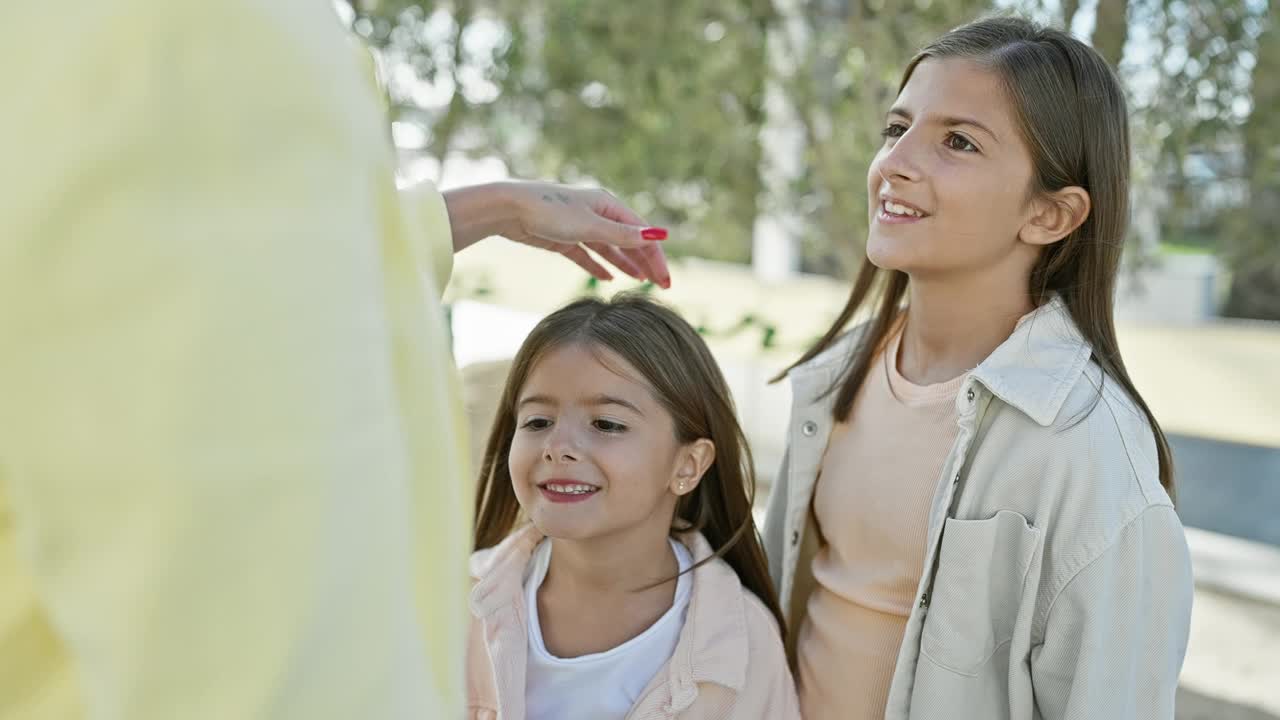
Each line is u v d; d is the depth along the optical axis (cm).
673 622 124
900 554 128
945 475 120
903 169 117
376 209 45
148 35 38
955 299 125
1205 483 484
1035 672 116
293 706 39
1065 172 118
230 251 38
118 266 37
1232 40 287
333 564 40
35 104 37
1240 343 349
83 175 36
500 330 366
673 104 338
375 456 41
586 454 118
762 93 343
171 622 38
